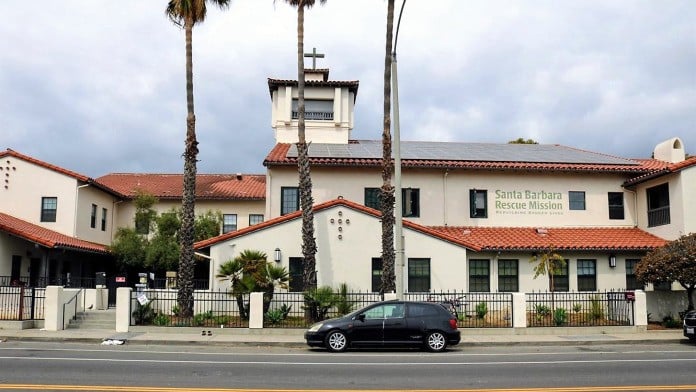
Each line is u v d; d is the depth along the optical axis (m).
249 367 12.89
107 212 35.06
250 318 19.78
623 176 29.66
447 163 27.86
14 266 27.52
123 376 11.49
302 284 23.75
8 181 30.62
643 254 27.06
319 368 12.87
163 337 18.53
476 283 26.23
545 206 28.95
